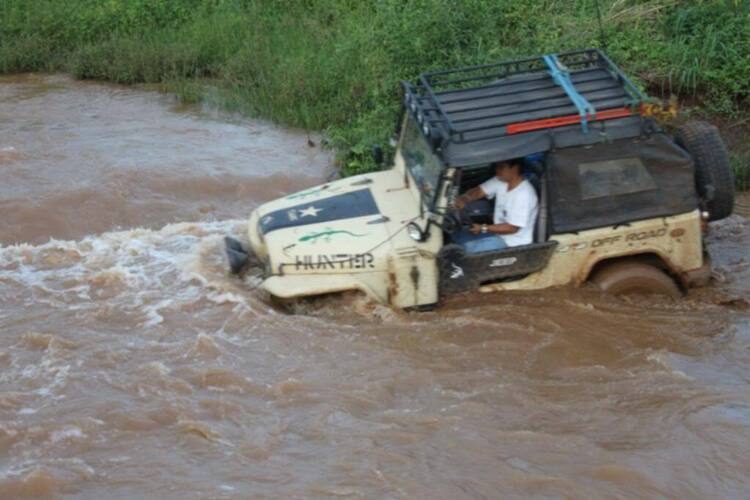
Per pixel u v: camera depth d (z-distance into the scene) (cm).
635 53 1337
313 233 816
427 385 718
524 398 701
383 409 691
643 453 637
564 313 806
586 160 786
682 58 1320
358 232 812
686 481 611
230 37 1673
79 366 742
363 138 1212
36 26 1742
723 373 740
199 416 681
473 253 791
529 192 804
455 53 1223
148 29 1733
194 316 819
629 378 729
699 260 836
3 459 634
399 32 1255
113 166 1179
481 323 791
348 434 660
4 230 1029
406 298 800
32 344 775
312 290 781
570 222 802
